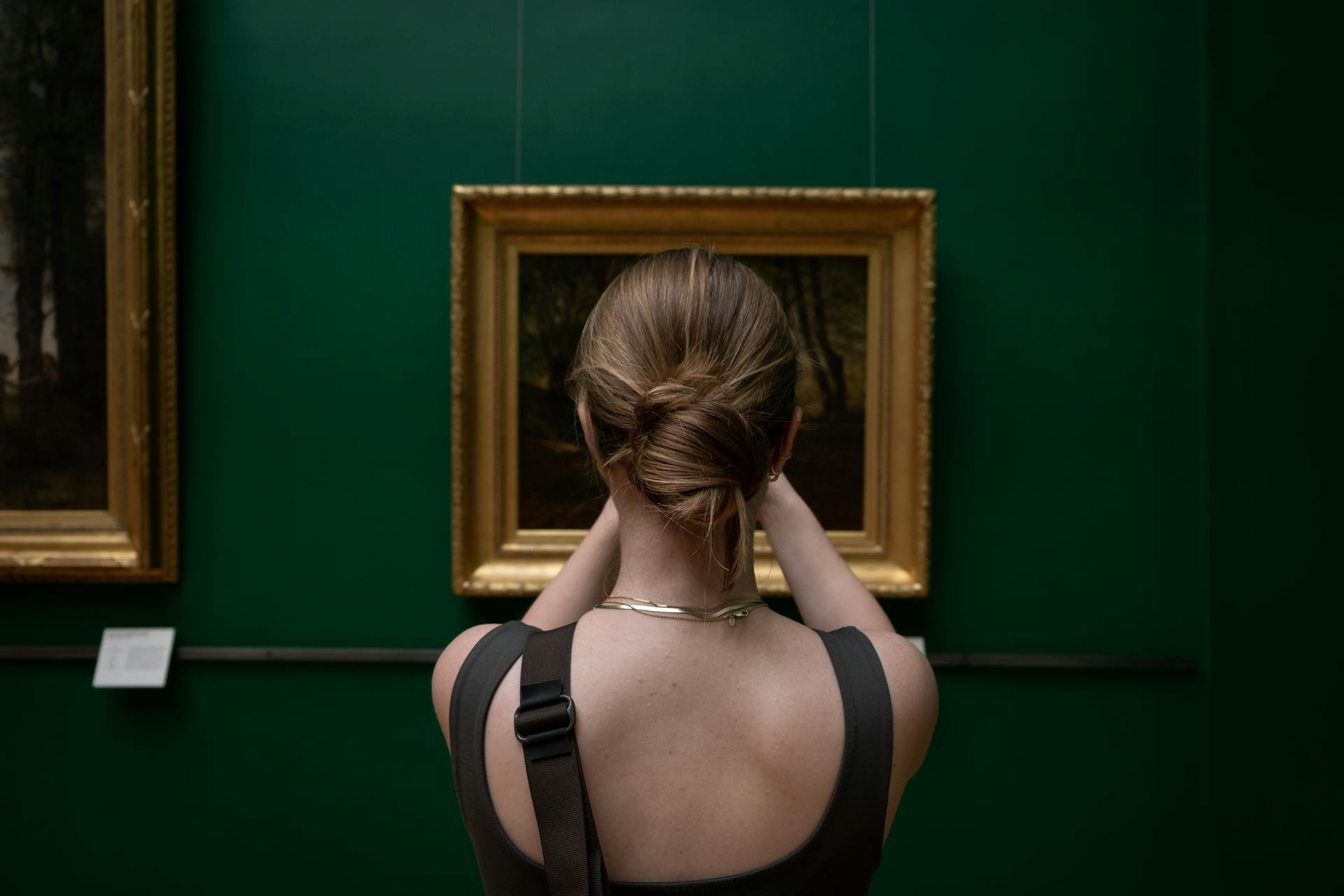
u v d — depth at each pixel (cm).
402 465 253
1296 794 214
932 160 253
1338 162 200
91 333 244
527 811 81
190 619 252
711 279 86
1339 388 200
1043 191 254
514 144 252
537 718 79
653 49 253
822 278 245
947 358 253
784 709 82
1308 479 210
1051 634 253
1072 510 253
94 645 251
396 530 253
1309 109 210
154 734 251
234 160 252
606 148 252
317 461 253
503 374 246
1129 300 253
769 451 85
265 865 252
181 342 252
